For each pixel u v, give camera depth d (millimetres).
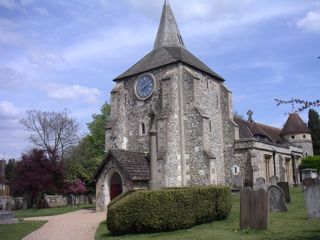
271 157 36156
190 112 29438
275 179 24078
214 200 15391
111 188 25734
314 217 14297
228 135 33719
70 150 51031
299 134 48250
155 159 23109
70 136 54344
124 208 14148
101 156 47938
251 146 32375
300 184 40250
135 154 26906
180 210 13953
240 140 33031
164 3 37000
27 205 40188
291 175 41344
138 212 13914
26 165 35312
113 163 25234
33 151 36406
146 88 31656
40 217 23531
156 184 22719
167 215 13781
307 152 47750
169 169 27922
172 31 35781
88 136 51688
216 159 32375
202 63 34875
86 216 22703
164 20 36125
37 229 17078
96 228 16891
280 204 16984
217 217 15703
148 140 30391
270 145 36250
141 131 31125
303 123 48969
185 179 28391
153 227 13781
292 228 12812
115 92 32938
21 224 18797
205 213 14812
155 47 35531
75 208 32969
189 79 30016
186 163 28703
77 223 19000
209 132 29938
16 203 40969
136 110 31875
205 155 27906
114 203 15047
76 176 44562
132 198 14156
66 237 14617
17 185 35062
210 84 33250
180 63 30328
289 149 41562
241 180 31875
